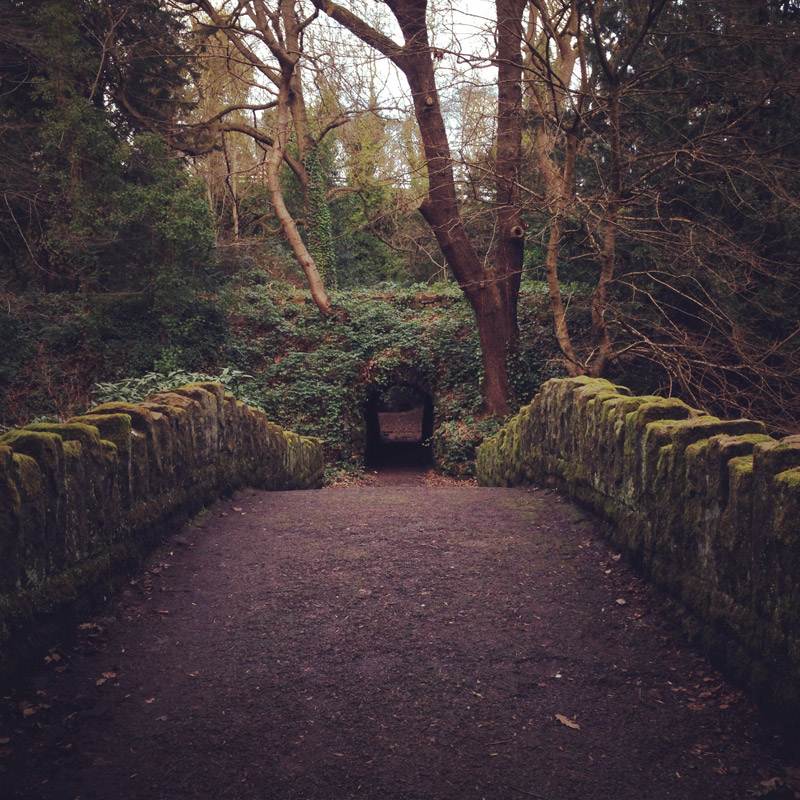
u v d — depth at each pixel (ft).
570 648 12.71
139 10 68.59
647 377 46.52
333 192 94.68
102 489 14.71
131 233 60.90
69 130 58.80
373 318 70.74
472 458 59.31
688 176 36.45
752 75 34.22
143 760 9.39
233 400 26.63
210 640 13.14
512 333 59.57
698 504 12.59
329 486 56.90
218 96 84.99
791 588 9.61
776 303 38.81
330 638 13.21
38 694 10.83
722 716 10.32
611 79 35.12
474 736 10.03
